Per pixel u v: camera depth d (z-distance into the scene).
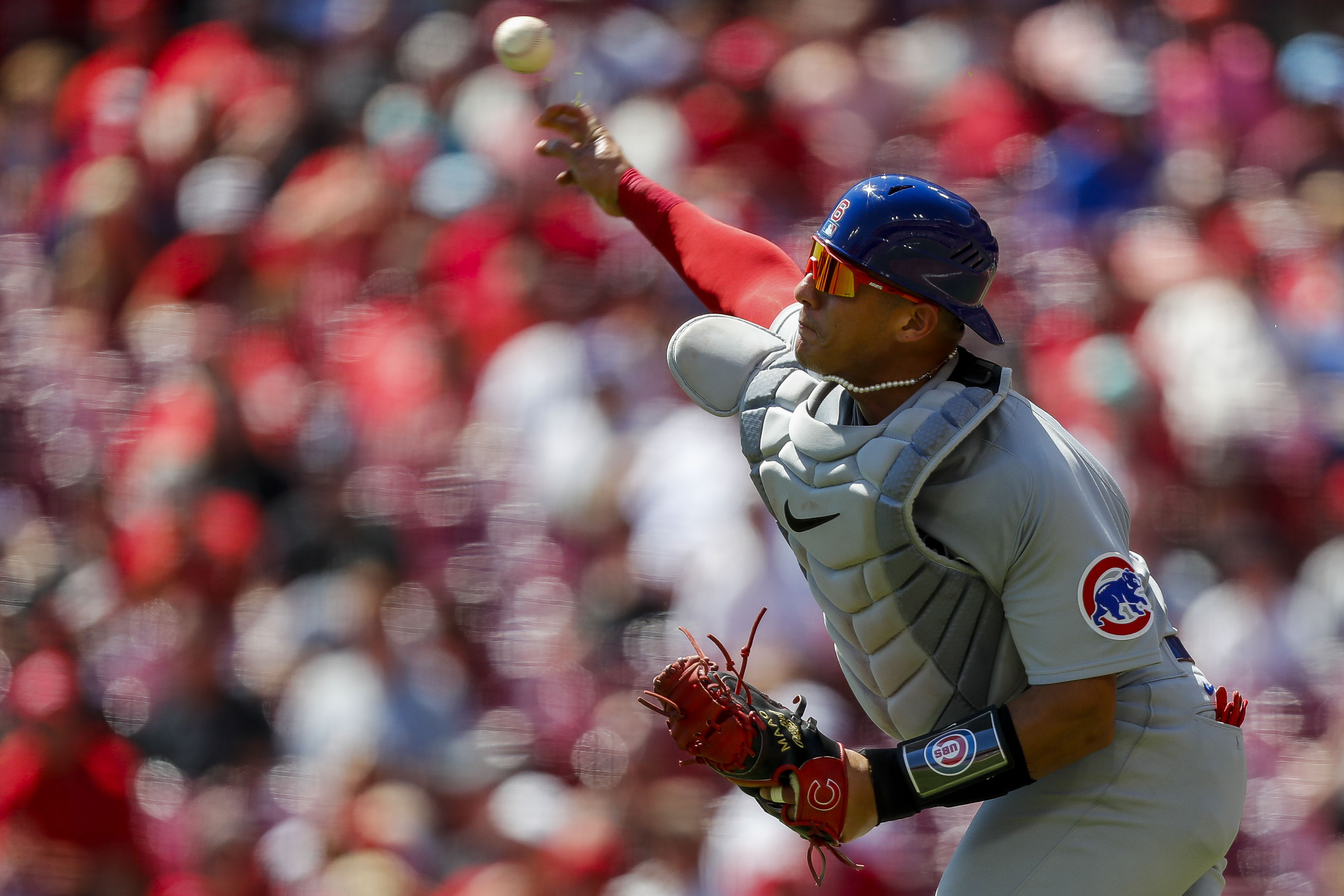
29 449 27.31
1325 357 25.47
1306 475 23.80
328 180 30.97
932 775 7.97
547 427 24.23
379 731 20.16
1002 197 30.09
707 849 17.77
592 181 10.34
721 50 31.69
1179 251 27.08
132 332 29.70
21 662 21.25
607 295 26.39
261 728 21.05
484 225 28.77
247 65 34.12
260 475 24.33
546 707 20.72
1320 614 22.00
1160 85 31.95
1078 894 8.24
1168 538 22.88
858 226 8.05
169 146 33.00
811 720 8.34
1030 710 7.88
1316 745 20.44
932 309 8.05
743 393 8.91
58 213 33.16
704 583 20.86
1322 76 31.41
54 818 19.09
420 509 23.72
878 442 7.95
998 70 32.34
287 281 28.98
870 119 31.48
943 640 8.18
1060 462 8.01
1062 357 25.23
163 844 19.69
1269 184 30.08
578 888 17.91
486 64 32.97
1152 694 8.29
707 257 9.96
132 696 21.28
